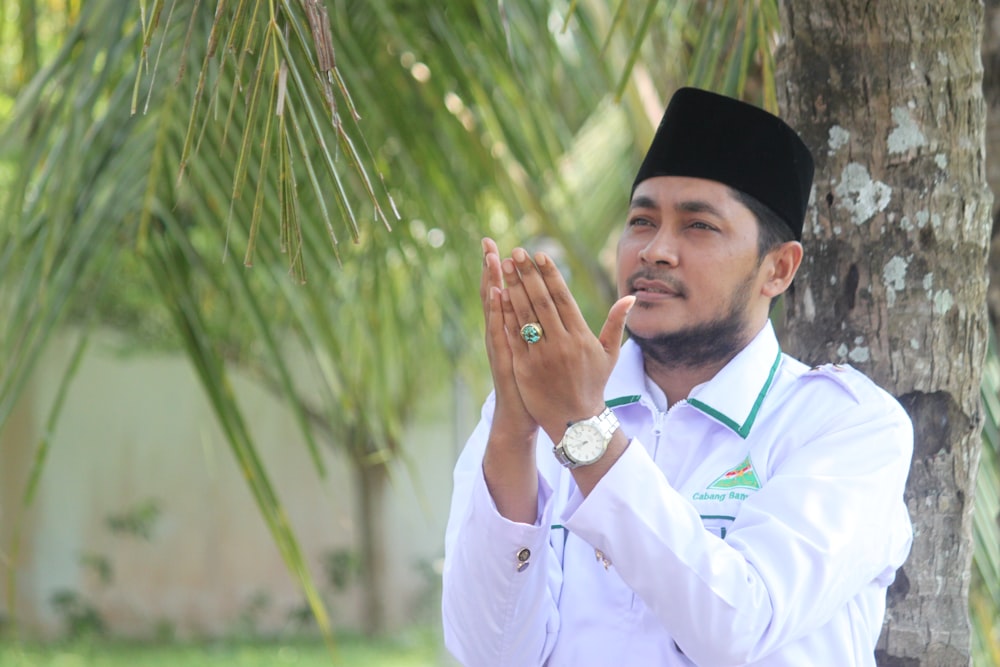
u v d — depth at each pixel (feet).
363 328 22.90
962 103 12.66
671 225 10.58
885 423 10.27
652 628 10.25
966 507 12.64
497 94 21.42
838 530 9.59
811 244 13.00
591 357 9.20
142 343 53.62
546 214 25.29
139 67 10.05
